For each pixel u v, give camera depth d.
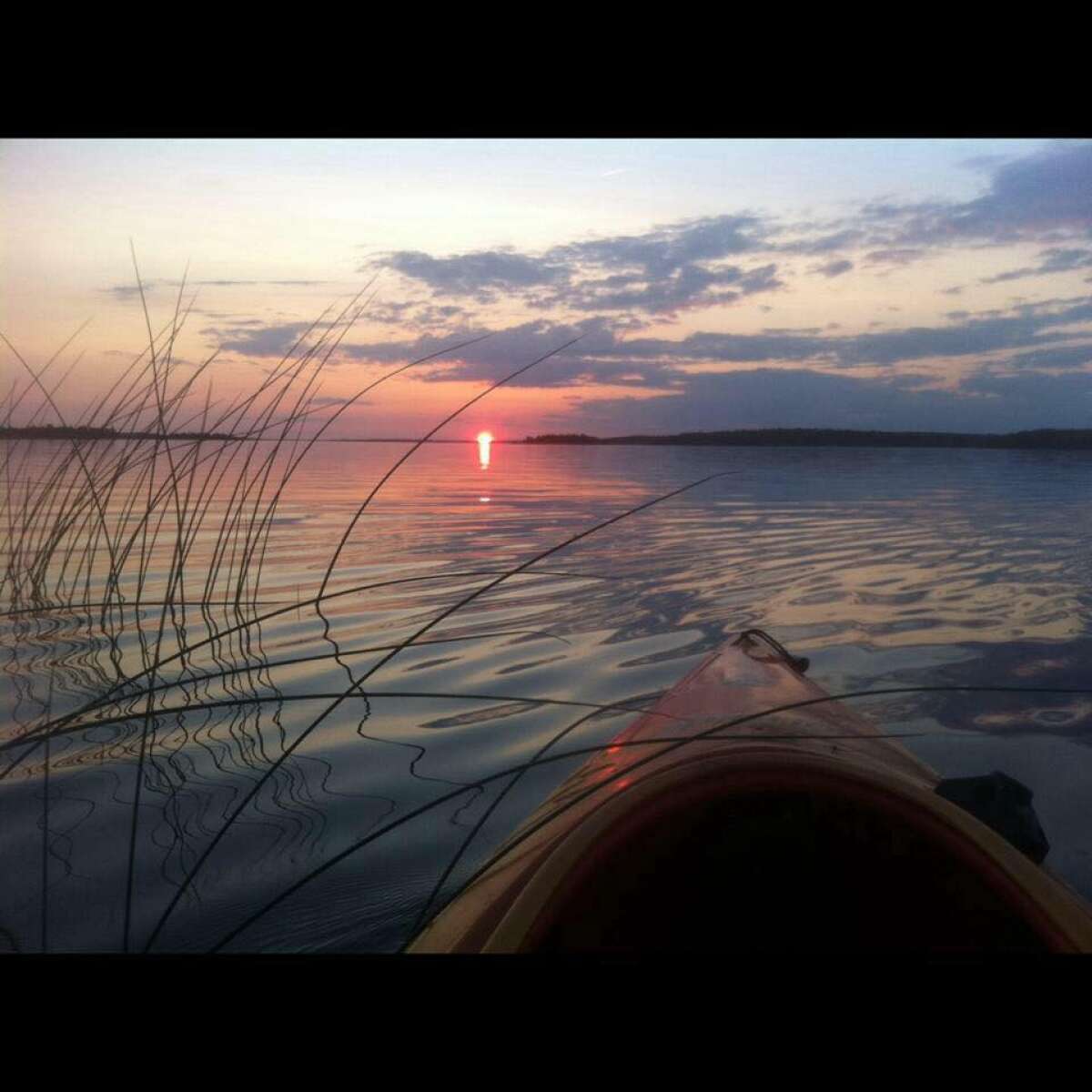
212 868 2.27
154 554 6.93
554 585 6.25
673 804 1.50
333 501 11.95
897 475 19.31
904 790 1.50
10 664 4.06
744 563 7.23
